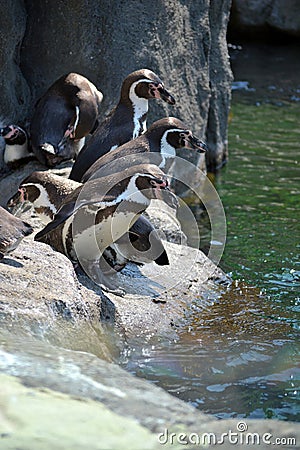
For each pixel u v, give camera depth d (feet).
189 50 74.69
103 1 67.62
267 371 41.42
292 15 129.08
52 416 30.71
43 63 69.46
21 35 67.82
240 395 38.88
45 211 50.01
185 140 54.34
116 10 68.03
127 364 41.50
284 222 65.46
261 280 54.08
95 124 65.92
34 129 64.34
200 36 76.07
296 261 57.77
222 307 49.11
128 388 33.12
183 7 73.61
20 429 29.89
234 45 128.77
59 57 69.10
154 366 41.42
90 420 30.68
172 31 72.02
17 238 41.73
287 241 61.57
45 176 50.14
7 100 67.10
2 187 62.75
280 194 71.92
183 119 73.92
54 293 40.37
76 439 29.63
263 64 118.93
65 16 67.97
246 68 116.26
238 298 50.62
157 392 33.14
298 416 37.06
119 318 44.52
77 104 63.31
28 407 31.04
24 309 38.60
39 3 68.23
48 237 46.39
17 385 32.37
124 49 68.64
